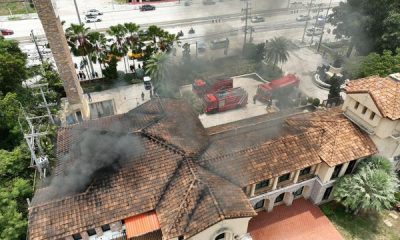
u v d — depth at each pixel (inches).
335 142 1086.4
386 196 1037.2
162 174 922.7
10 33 2482.8
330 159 1040.8
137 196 879.7
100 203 852.6
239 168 976.3
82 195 854.5
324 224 1115.9
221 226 828.0
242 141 1073.5
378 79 1126.4
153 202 876.0
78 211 830.5
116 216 839.7
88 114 1631.4
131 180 903.1
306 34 2687.0
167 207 855.1
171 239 811.4
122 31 1879.9
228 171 961.5
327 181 1111.0
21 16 2842.0
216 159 975.6
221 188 884.6
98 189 874.1
